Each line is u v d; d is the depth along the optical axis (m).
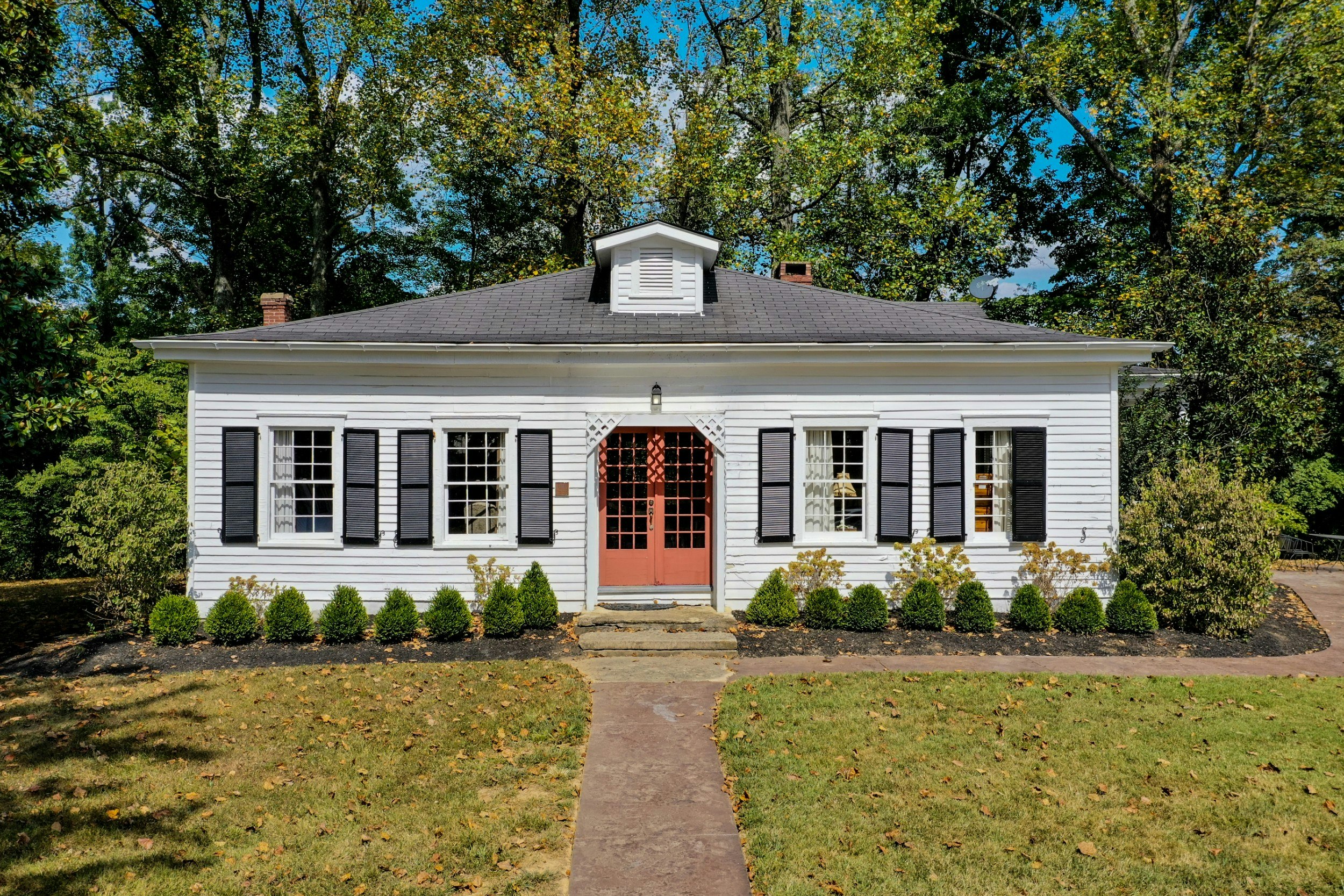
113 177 26.70
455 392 12.55
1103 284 25.94
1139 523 12.35
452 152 25.53
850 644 11.17
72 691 9.33
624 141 23.36
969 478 12.87
